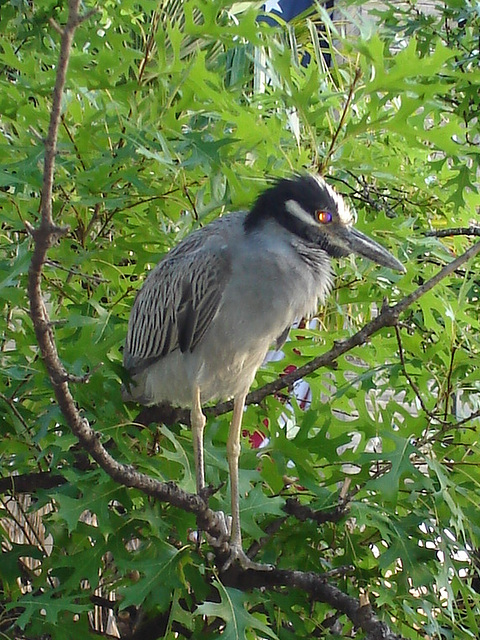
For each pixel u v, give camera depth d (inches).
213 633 188.7
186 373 227.3
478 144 287.9
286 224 225.5
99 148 225.6
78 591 189.5
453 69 276.4
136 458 196.9
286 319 224.2
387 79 232.5
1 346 242.5
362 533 221.0
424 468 249.8
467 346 242.2
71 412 145.6
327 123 269.4
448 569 191.0
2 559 196.7
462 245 285.3
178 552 184.5
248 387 223.8
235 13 293.1
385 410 229.5
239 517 194.7
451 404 246.1
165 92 242.4
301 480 210.5
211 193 232.7
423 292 209.2
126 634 216.2
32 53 242.5
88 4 246.4
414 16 314.5
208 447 219.8
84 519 254.8
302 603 195.8
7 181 209.6
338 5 287.4
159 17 251.0
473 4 293.6
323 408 234.1
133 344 240.8
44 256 124.7
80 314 218.8
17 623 163.8
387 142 301.6
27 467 227.6
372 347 265.0
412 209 308.0
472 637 196.4
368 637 169.2
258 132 237.5
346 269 266.7
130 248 239.1
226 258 221.0
